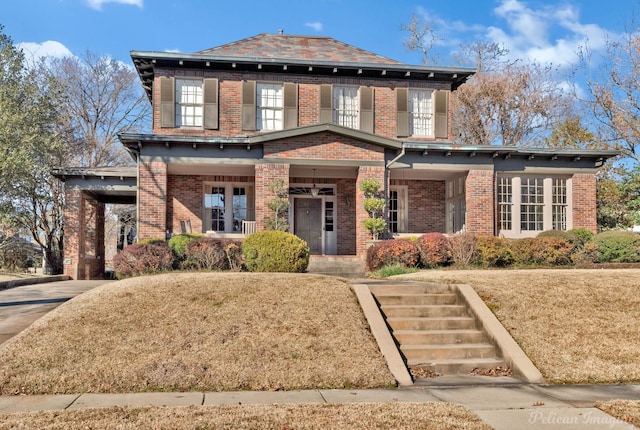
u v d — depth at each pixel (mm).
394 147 20062
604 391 7676
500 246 17688
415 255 17500
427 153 20500
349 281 12414
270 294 10852
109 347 8617
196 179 22141
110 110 42625
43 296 13570
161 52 20844
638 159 32156
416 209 23375
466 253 17516
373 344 9039
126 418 6000
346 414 6188
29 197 25422
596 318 10359
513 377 8539
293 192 22750
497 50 44094
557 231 20016
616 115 32406
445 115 22812
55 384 7555
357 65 21828
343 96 22547
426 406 6641
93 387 7539
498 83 41062
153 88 22109
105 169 21938
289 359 8422
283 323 9570
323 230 22859
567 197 21719
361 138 19719
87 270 23172
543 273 13664
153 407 6531
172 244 17766
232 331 9227
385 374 8102
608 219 28969
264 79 21922
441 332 9781
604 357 8938
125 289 11211
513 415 6355
